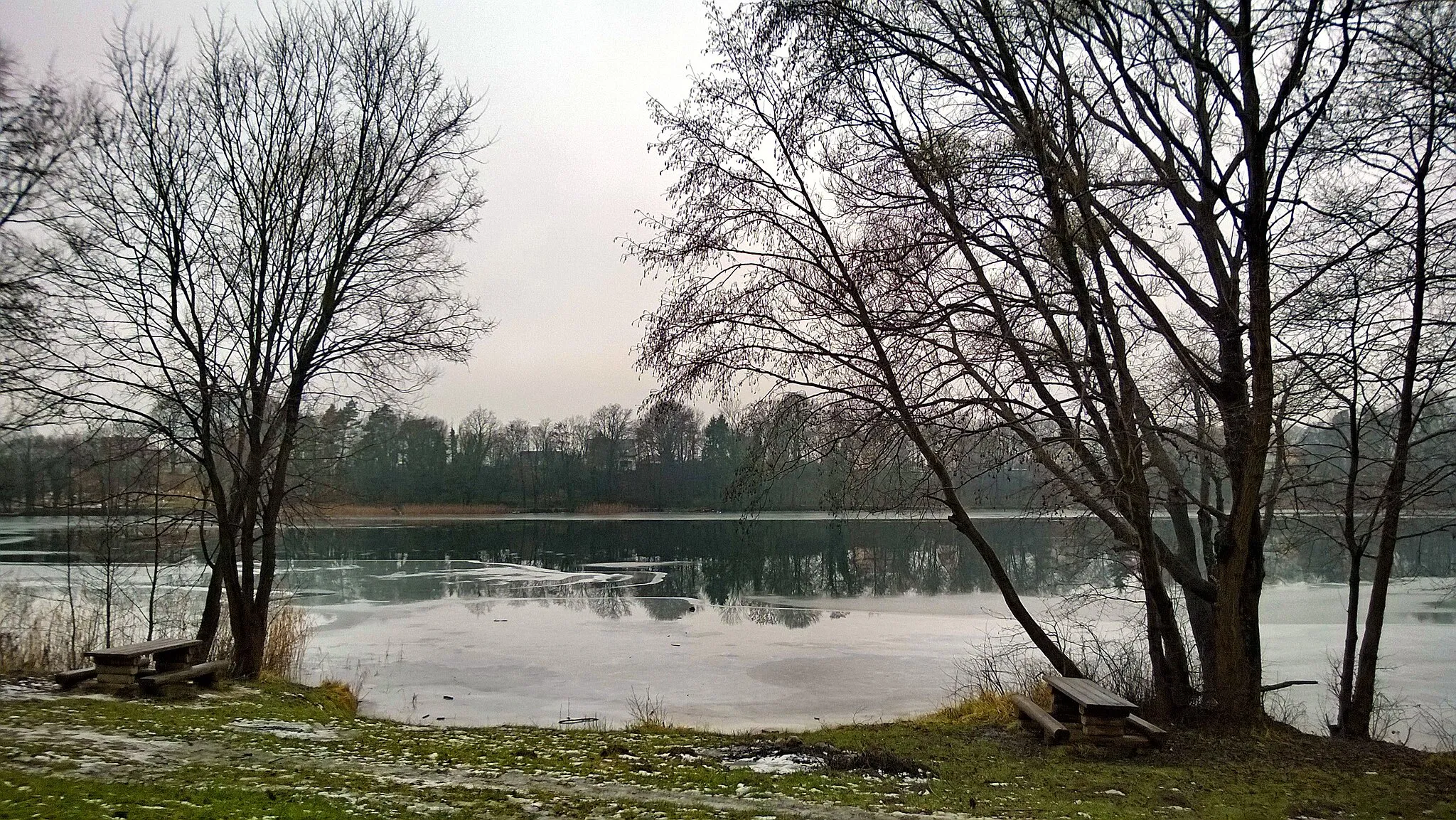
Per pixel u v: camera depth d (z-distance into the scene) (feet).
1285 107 34.86
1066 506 39.29
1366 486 40.55
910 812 23.30
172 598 83.56
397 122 52.47
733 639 74.84
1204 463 39.22
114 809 18.67
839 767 28.84
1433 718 47.39
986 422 38.34
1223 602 35.65
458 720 44.98
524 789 24.54
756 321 39.73
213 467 48.11
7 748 25.31
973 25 36.73
